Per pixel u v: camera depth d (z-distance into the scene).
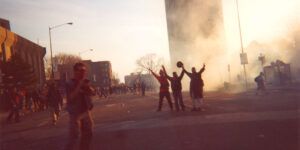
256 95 28.66
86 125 7.44
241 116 13.85
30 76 45.88
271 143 8.23
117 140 10.71
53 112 18.44
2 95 42.94
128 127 13.70
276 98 22.73
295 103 17.62
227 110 16.88
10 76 43.75
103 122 16.75
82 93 7.31
